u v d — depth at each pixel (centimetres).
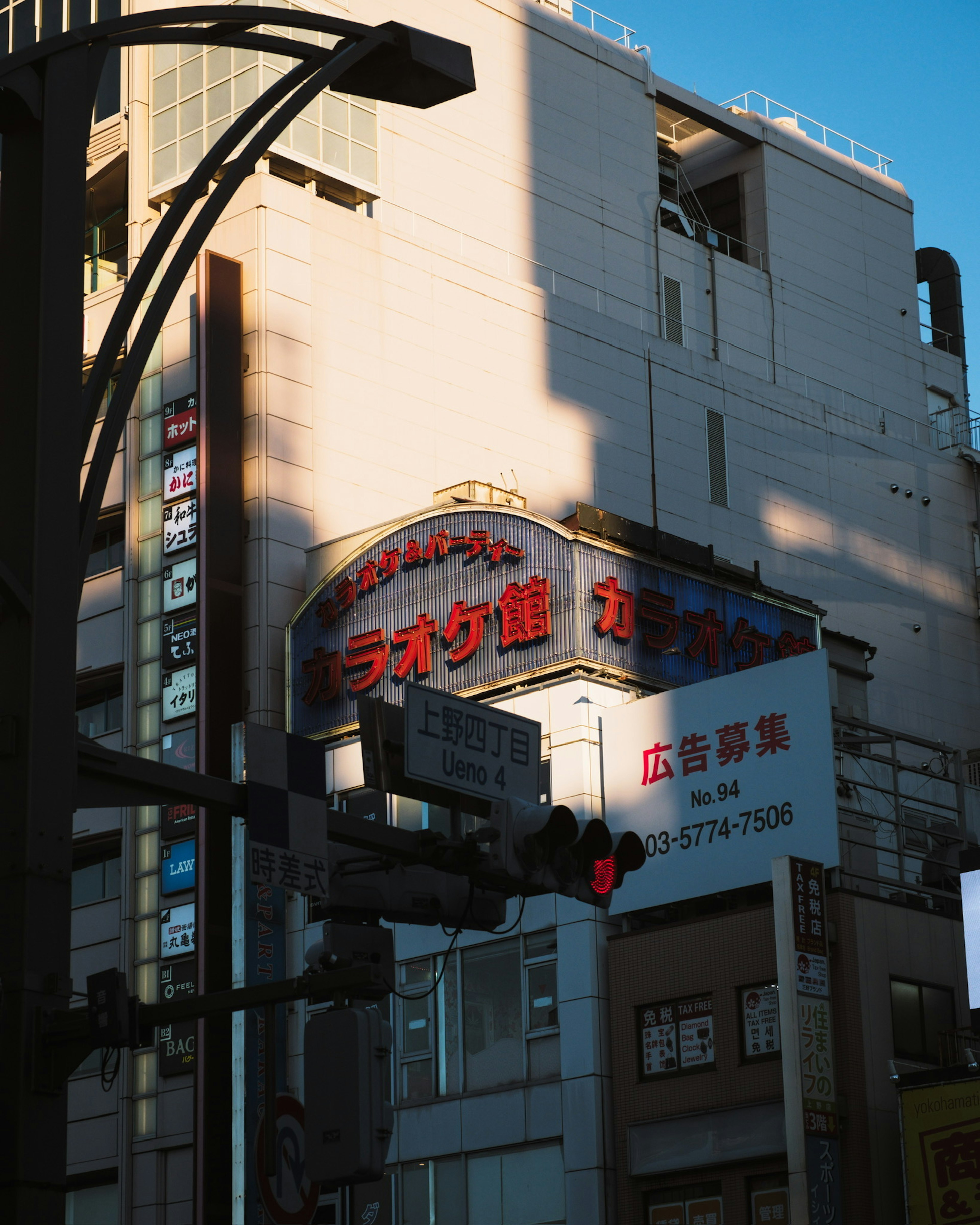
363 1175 988
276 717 4622
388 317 5306
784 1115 3350
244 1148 4097
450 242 5841
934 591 7069
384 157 5753
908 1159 3262
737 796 3706
